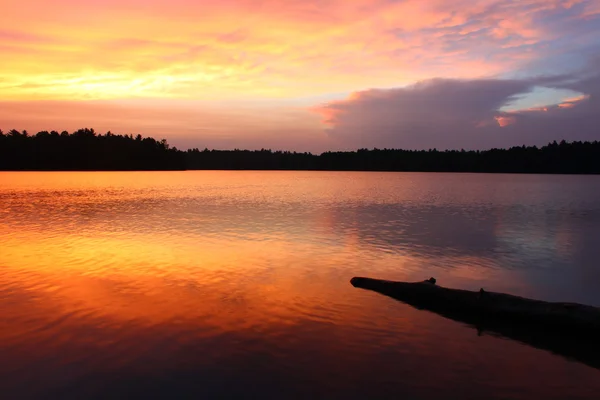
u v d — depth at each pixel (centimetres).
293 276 1284
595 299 1101
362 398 641
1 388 657
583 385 689
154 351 779
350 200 4178
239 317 945
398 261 1495
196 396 641
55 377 689
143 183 7331
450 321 945
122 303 1027
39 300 1043
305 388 665
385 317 961
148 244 1773
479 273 1349
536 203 3984
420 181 10088
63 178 9019
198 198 4253
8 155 14625
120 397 638
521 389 675
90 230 2148
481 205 3744
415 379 697
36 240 1858
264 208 3328
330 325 910
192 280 1231
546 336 874
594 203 3997
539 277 1305
